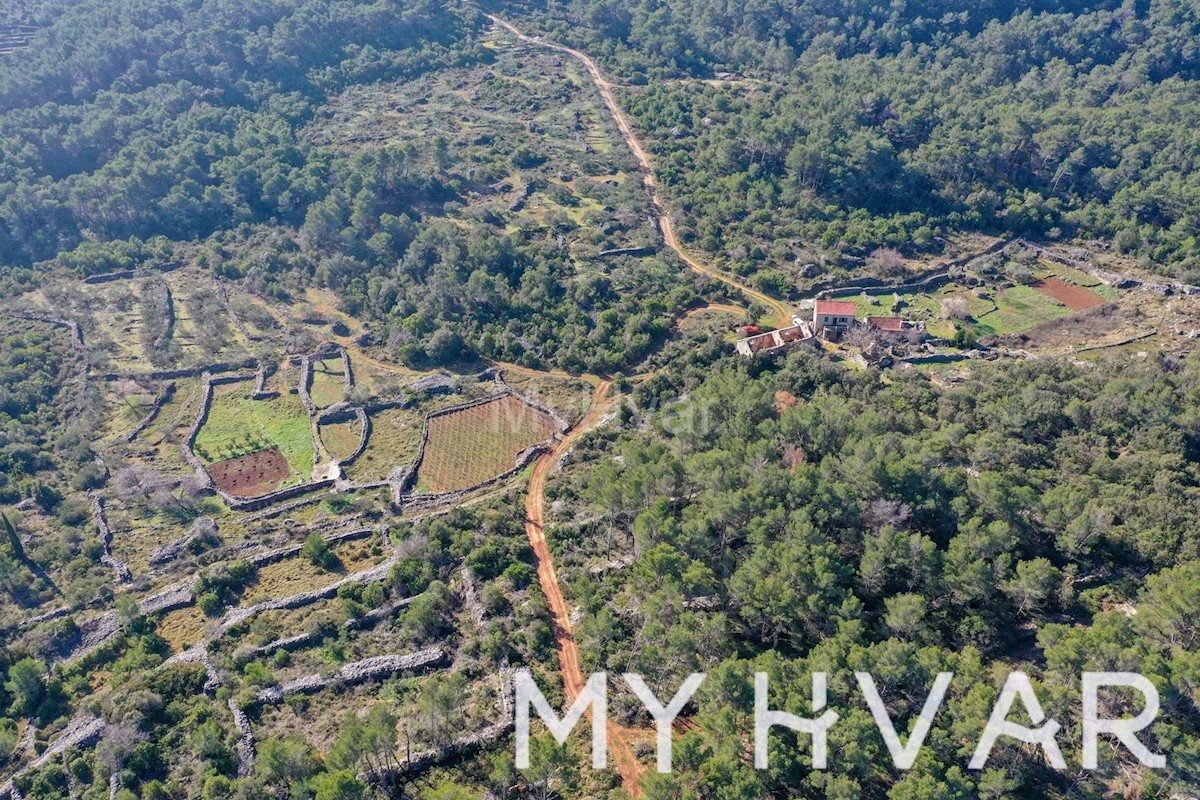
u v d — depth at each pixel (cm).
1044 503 8838
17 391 13775
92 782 7619
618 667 8000
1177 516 8819
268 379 14538
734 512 8938
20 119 19375
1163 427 10456
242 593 9938
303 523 11294
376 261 17012
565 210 18438
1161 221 17275
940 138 19288
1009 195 18112
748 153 19300
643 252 17100
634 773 7038
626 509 9588
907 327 14238
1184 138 17988
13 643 9494
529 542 10256
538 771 6594
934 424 11225
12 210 17525
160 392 14150
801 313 15088
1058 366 12656
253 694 8044
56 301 16075
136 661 8850
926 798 5922
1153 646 6994
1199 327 14012
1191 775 6206
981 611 8038
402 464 12425
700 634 7731
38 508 11750
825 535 8762
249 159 19162
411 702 7906
